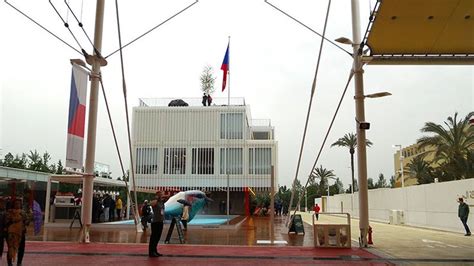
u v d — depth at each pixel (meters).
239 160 50.94
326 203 70.88
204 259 12.36
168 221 28.05
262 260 12.27
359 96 16.20
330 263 11.84
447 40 16.11
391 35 15.63
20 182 14.36
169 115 52.03
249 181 50.50
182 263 11.52
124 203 44.75
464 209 21.62
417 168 55.75
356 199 48.84
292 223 21.98
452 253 14.16
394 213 33.09
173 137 51.66
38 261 11.62
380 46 16.42
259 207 53.06
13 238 9.80
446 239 19.56
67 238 18.41
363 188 16.02
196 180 50.75
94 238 18.61
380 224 33.78
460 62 17.34
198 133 51.59
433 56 17.22
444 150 42.00
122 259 12.22
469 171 40.09
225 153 51.09
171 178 50.91
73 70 15.66
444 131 41.62
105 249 14.58
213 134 51.47
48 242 16.69
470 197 23.41
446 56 17.23
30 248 14.59
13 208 9.95
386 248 15.55
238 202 54.62
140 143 51.72
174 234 21.84
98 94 17.50
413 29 15.30
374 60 17.09
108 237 19.12
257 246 15.97
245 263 11.67
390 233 23.52
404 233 23.50
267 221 36.38
